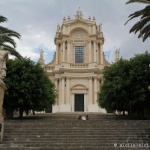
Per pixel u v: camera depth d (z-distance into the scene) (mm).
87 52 55656
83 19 56906
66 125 21719
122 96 33000
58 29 58188
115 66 36562
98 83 53562
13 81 32562
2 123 17844
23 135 18672
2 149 15617
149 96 31609
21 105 33125
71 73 53812
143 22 23531
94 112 48250
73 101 52844
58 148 15758
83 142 17219
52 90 40562
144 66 32969
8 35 25984
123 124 22109
